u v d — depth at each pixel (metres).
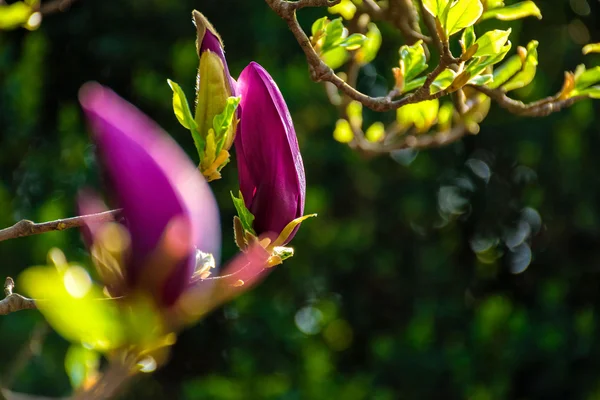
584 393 8.91
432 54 4.00
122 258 1.07
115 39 9.55
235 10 9.38
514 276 10.63
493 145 9.92
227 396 7.64
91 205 1.10
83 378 1.68
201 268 1.10
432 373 8.52
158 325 1.06
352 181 9.73
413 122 3.31
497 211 10.56
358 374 8.84
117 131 1.09
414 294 10.25
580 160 9.27
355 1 2.96
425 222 10.40
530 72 2.61
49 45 9.79
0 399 1.27
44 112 9.92
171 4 9.48
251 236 1.56
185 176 1.10
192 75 8.65
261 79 1.61
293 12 2.09
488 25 3.45
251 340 9.11
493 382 8.20
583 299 10.05
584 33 9.17
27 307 1.50
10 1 6.07
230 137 1.64
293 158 1.60
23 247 7.48
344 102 3.36
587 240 10.04
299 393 7.69
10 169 8.58
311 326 9.54
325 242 9.21
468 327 9.66
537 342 8.47
